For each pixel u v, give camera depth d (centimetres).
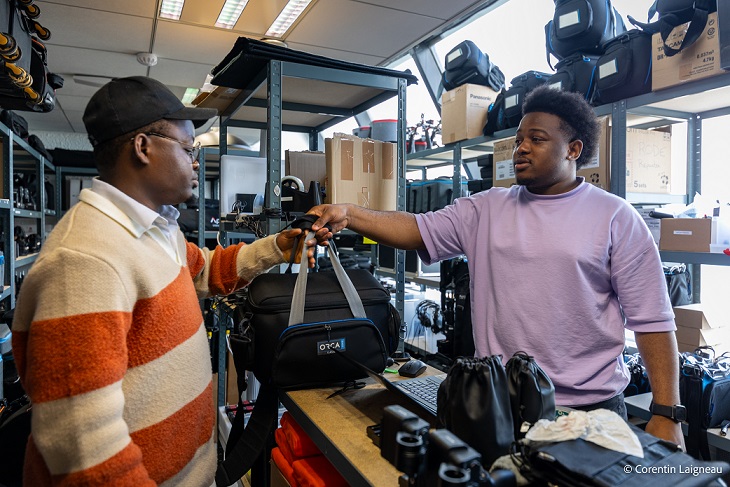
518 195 133
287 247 135
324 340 126
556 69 241
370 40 379
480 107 301
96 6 314
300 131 266
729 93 193
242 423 148
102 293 79
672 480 64
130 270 86
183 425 96
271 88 162
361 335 131
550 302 119
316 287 136
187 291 102
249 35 362
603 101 214
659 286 118
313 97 207
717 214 190
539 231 123
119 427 77
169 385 94
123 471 76
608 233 119
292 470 125
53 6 314
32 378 75
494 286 128
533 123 123
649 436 76
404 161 191
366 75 180
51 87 215
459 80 306
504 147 273
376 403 121
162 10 322
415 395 116
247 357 126
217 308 242
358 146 182
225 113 234
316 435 107
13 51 146
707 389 166
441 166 409
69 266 78
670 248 190
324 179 193
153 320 90
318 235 134
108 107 93
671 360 116
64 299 76
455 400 82
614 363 122
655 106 218
